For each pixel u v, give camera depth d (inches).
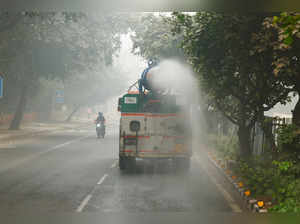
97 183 699.4
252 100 911.0
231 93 888.9
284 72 645.3
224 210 505.0
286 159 614.2
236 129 1204.5
